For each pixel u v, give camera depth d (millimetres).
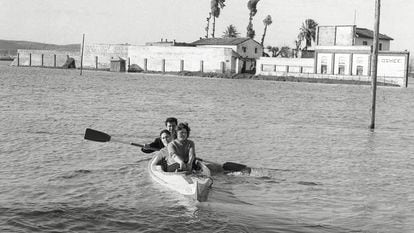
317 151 21938
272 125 31062
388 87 87562
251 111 39750
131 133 25859
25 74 101312
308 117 36656
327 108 44812
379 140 25828
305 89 75875
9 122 27875
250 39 117000
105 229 11102
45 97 45969
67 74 107250
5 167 16719
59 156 18875
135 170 16625
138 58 124938
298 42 134250
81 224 11352
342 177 16797
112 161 18188
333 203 13539
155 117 33062
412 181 16391
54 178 15359
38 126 26750
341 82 92438
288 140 24984
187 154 14773
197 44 121562
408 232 11344
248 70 114375
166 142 15484
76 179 15305
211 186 14227
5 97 44375
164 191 13867
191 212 12227
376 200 13906
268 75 105562
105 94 52719
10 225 11109
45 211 12039
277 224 11648
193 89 67250
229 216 12070
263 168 17922
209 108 40969
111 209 12336
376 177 16859
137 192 13812
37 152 19531
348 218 12227
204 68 114312
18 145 20922
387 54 90188
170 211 12281
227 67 111250
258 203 13297
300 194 14383
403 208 13156
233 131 27641
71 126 27266
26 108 35750
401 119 37219
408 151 22453
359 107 46875
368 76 91250
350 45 95312
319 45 99312
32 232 10789
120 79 91188
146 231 11047
